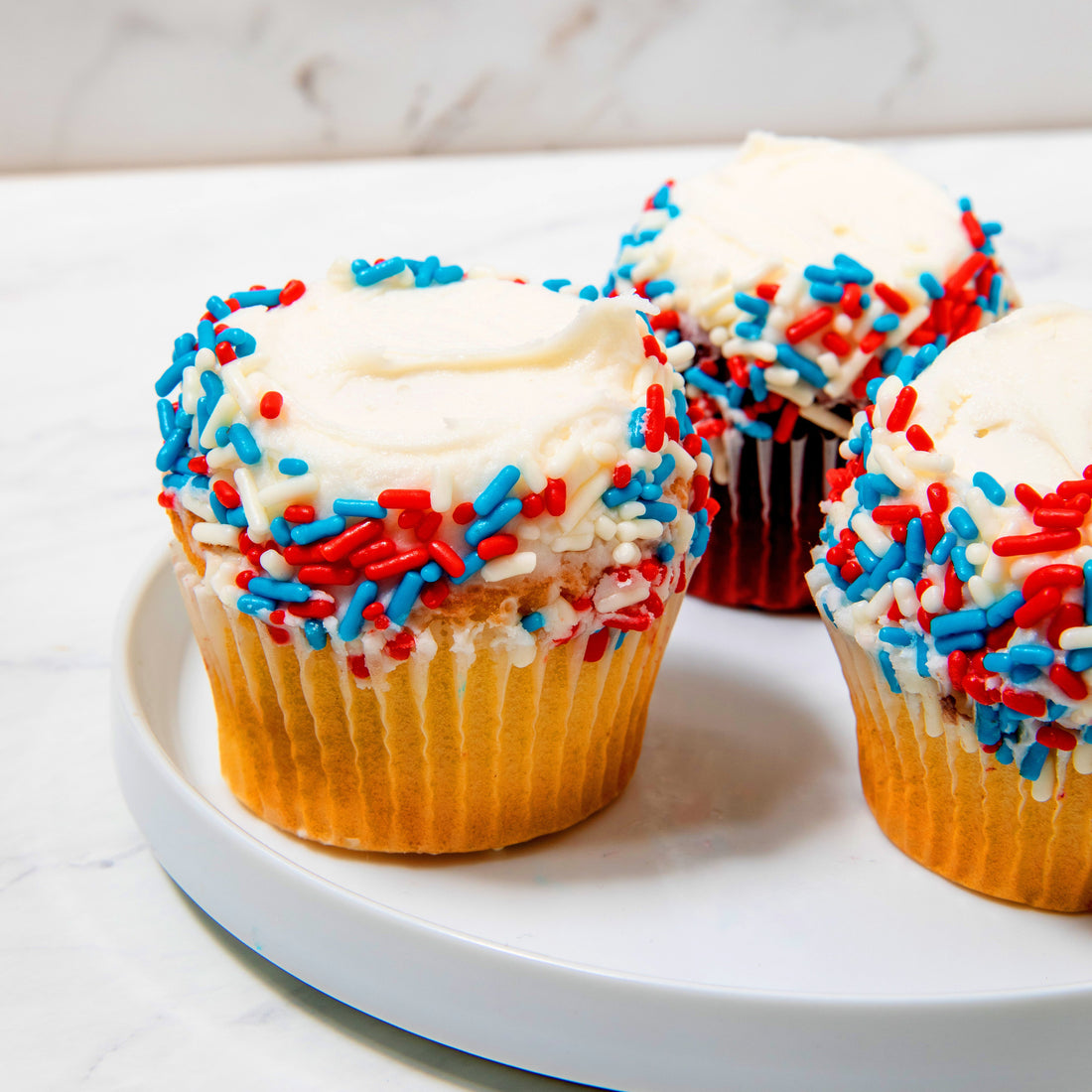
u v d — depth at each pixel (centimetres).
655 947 29
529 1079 28
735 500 36
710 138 64
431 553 28
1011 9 62
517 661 29
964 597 28
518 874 30
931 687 29
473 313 30
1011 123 64
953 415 29
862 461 30
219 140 64
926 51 62
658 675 34
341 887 28
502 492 28
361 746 30
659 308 35
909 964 28
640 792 32
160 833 29
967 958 29
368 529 28
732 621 36
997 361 29
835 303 34
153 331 50
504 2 62
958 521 28
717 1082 27
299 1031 28
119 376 47
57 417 45
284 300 31
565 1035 27
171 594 34
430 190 60
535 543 28
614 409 29
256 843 28
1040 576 27
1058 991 27
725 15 62
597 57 63
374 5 62
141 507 41
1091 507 28
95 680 35
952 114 64
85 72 62
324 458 28
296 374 29
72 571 39
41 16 61
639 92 64
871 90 63
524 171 61
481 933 29
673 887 30
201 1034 28
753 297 34
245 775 31
